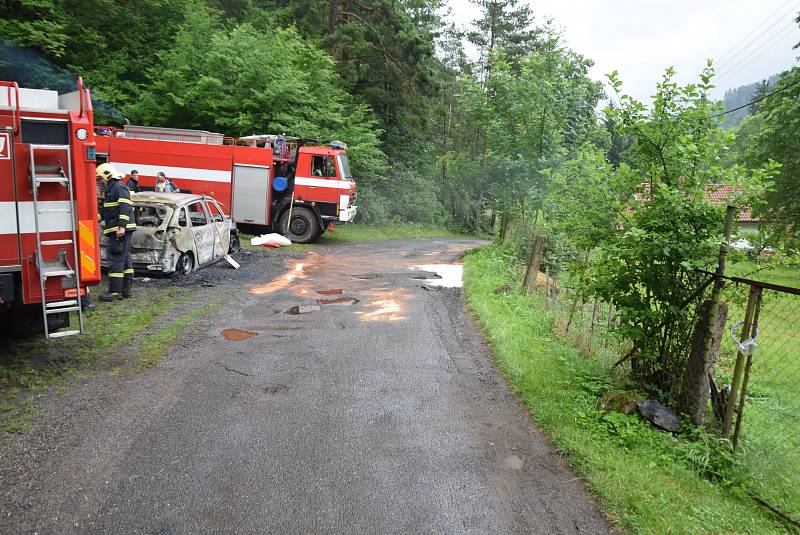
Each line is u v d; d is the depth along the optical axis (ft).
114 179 27.71
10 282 17.46
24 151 17.34
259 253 50.21
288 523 11.47
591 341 24.94
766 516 13.25
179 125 72.69
